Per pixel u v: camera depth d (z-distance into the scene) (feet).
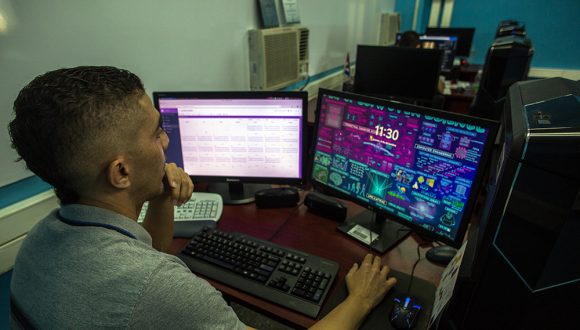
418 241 3.49
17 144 1.66
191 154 4.14
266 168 4.12
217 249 3.26
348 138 3.47
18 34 3.03
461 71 14.57
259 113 3.84
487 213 2.09
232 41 5.73
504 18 15.89
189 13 4.79
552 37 15.03
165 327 1.62
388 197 3.30
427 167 2.96
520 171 1.75
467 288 2.20
